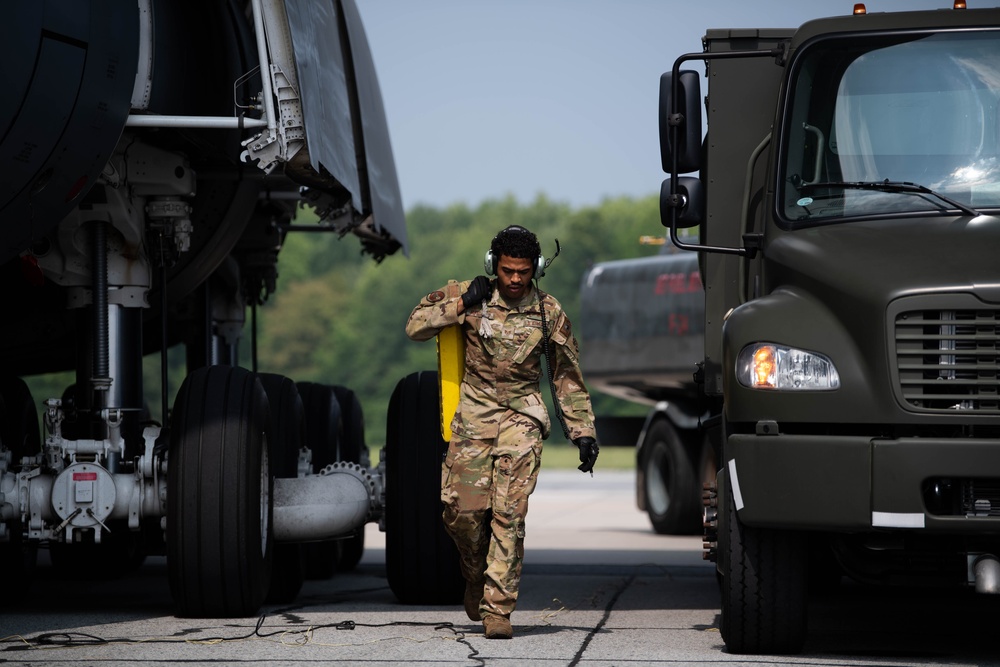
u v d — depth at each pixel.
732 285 18.41
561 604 20.56
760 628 14.95
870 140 16.80
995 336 13.95
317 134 17.70
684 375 40.31
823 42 17.45
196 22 18.42
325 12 20.50
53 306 22.48
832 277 14.82
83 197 16.58
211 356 25.08
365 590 23.05
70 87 15.72
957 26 17.33
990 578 14.17
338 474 19.98
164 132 18.41
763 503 14.36
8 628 17.17
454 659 14.63
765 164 18.36
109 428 18.16
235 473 17.45
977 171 16.34
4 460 18.09
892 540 14.99
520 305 16.00
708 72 18.62
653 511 39.16
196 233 22.78
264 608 19.58
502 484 16.00
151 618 18.06
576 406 16.11
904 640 16.59
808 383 14.38
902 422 14.01
